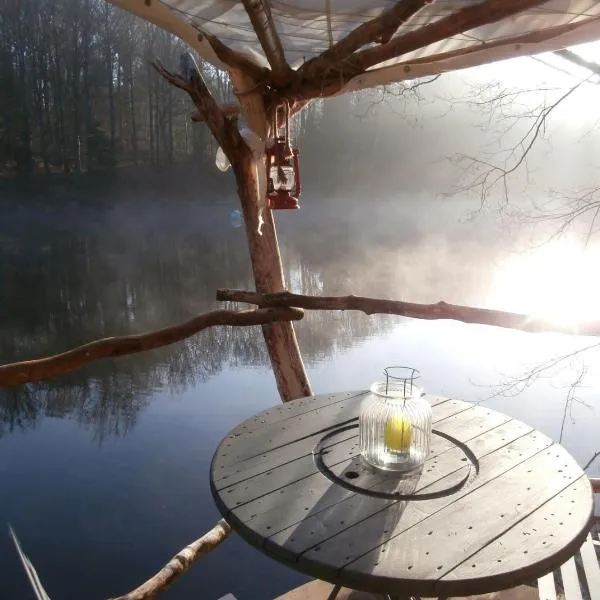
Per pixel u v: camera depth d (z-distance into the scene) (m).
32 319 11.86
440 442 1.82
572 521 1.41
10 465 5.79
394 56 2.40
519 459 1.71
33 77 24.73
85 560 4.35
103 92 26.92
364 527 1.37
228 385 8.11
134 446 6.20
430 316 2.27
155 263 18.02
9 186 24.42
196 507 5.11
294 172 3.04
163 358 9.36
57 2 24.36
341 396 2.21
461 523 1.39
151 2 2.44
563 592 2.02
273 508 1.45
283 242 20.62
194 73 2.71
